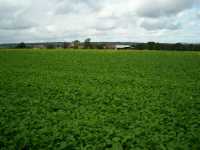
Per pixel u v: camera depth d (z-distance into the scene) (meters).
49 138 8.30
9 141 8.07
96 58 45.22
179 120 10.42
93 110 11.96
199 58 47.41
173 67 32.69
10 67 30.55
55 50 65.94
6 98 13.95
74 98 14.17
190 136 8.55
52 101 13.48
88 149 7.59
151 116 10.97
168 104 13.18
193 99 14.30
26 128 9.26
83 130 9.09
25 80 20.48
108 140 8.14
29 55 49.81
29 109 11.87
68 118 10.59
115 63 37.09
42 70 27.91
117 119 10.51
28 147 7.76
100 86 18.25
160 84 19.44
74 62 37.78
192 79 22.50
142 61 40.75
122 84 19.33
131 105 12.84
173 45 87.88
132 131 9.05
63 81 20.30
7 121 10.00
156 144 7.98
